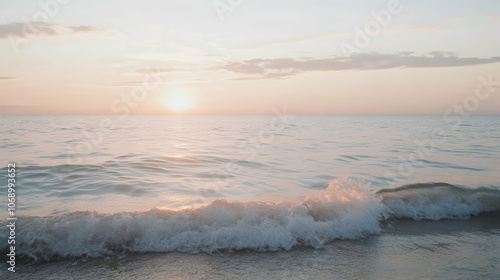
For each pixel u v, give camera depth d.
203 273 3.43
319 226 4.56
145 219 4.32
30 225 4.07
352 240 4.42
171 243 4.08
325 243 4.30
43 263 3.59
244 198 6.48
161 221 4.34
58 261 3.65
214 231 4.27
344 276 3.38
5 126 29.20
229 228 4.31
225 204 4.84
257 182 7.96
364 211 5.04
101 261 3.68
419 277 3.37
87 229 4.08
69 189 6.88
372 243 4.33
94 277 3.31
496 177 8.49
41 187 7.03
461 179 8.28
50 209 5.44
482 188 6.31
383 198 5.74
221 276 3.36
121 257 3.79
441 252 4.04
